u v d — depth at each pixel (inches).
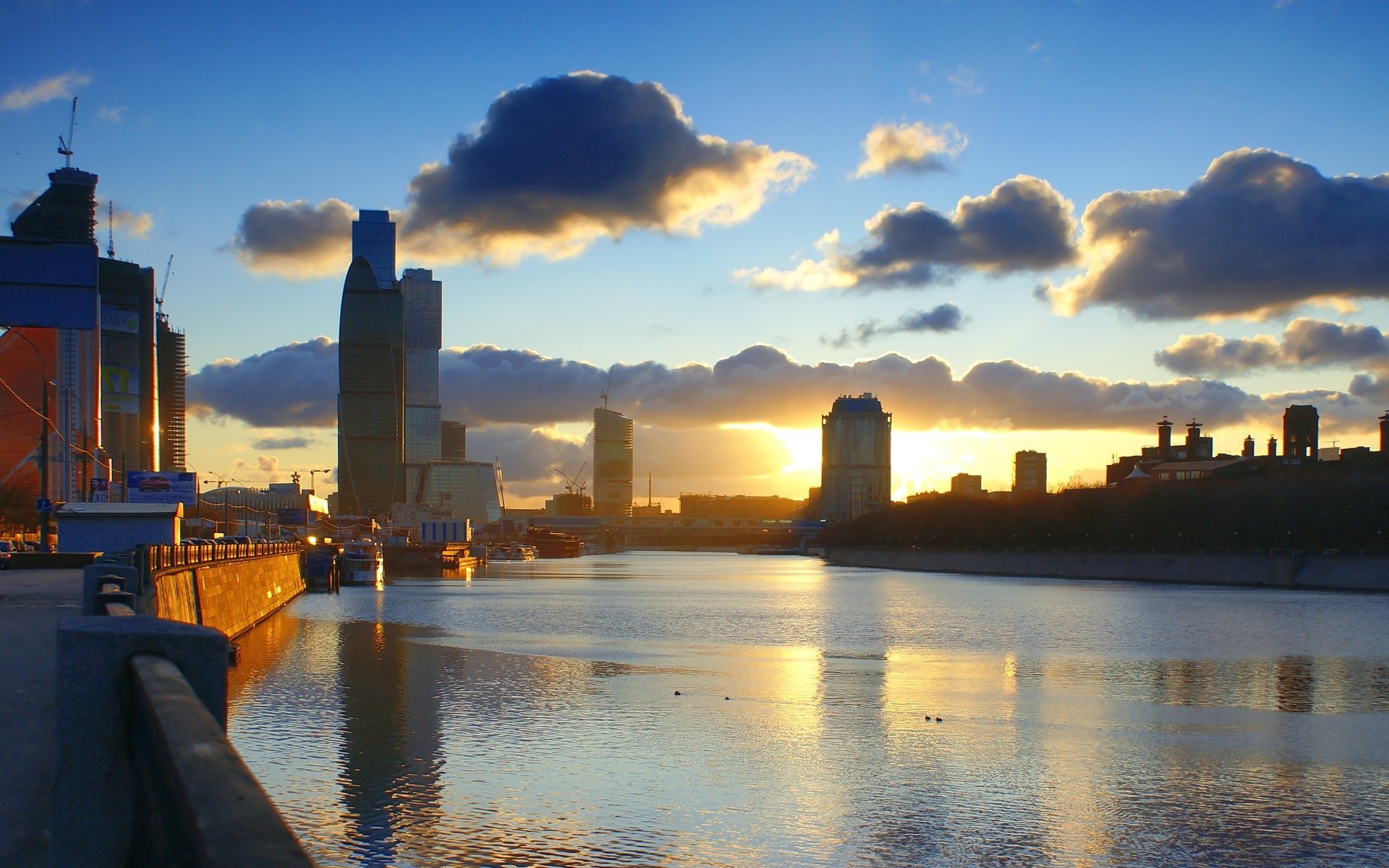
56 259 1562.5
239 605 3764.8
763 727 2272.4
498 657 3405.5
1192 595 6919.3
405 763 1926.7
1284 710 2544.3
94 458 5698.8
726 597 6953.7
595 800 1718.8
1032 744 2142.0
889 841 1560.0
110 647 381.1
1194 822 1663.4
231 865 202.7
